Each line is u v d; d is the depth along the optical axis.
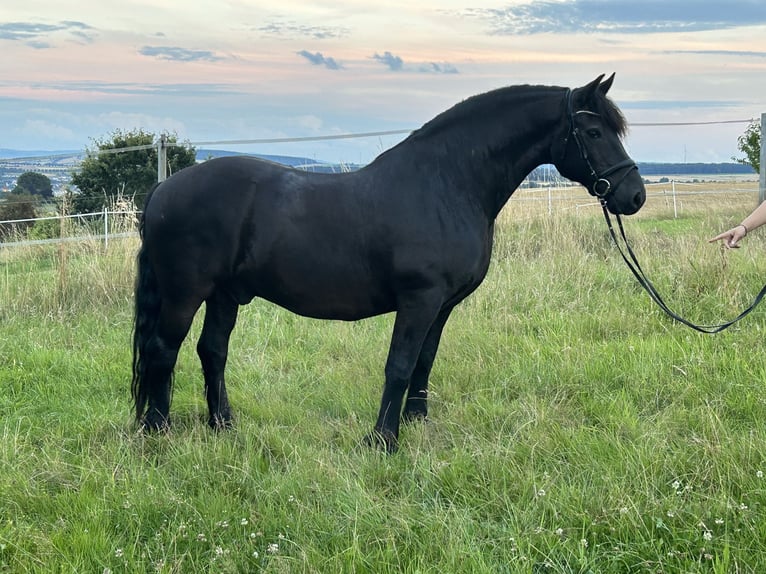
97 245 8.34
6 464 3.45
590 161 3.75
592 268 7.71
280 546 2.88
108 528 2.99
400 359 3.75
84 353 5.68
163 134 8.21
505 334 5.74
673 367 4.75
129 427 4.10
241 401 4.64
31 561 2.71
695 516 2.85
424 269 3.61
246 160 3.91
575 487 3.16
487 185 3.81
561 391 4.52
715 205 13.80
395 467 3.51
